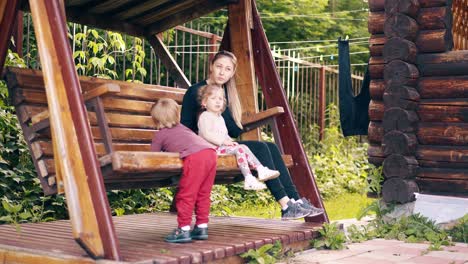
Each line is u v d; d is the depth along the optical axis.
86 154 3.49
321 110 13.20
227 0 5.80
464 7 8.45
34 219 6.01
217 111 4.68
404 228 5.88
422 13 6.38
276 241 4.41
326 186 11.16
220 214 7.86
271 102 5.68
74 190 3.41
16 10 4.36
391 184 6.22
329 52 19.19
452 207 5.98
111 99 5.14
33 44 7.99
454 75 6.27
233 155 4.56
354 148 13.73
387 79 6.30
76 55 7.52
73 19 5.89
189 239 4.18
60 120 3.51
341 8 21.41
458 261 4.41
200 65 13.00
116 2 5.84
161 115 4.21
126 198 7.15
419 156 6.39
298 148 5.46
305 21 18.61
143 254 3.66
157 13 6.27
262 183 4.66
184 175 4.10
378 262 4.29
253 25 5.80
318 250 4.81
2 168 6.24
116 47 8.66
